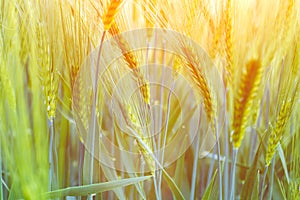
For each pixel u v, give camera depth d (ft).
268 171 2.09
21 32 1.96
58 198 1.84
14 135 1.84
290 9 1.85
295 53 1.88
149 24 1.90
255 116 2.01
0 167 1.93
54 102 1.87
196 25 1.91
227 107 2.03
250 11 1.71
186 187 2.19
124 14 1.88
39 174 1.73
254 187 1.95
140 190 1.94
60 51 1.92
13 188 1.87
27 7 1.91
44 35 1.86
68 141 2.21
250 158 2.20
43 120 1.82
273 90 2.11
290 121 2.04
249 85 1.61
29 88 2.09
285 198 2.00
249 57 1.58
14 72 1.87
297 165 1.96
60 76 1.99
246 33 1.67
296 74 1.88
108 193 2.11
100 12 1.82
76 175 2.26
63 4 1.86
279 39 1.86
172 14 1.90
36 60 1.86
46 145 1.76
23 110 1.78
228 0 1.81
